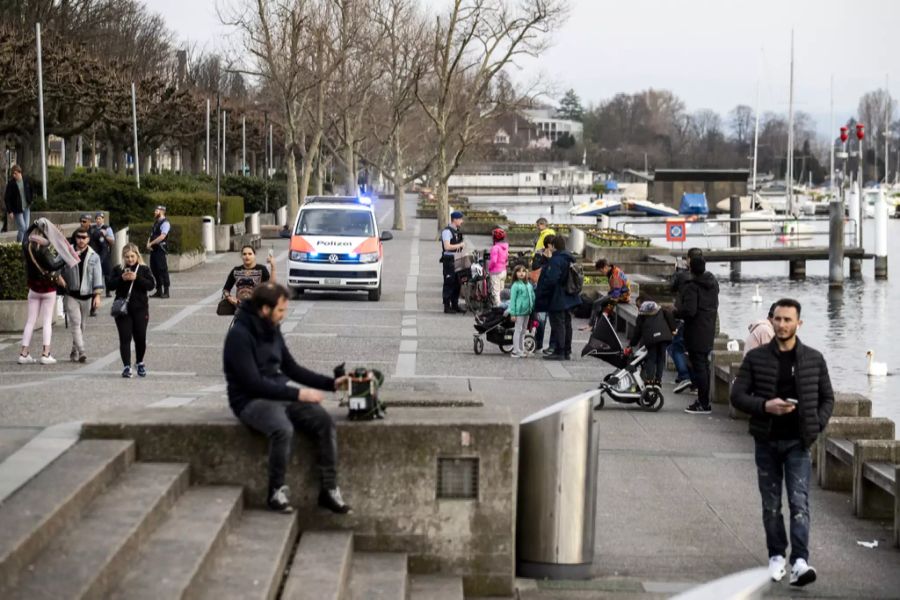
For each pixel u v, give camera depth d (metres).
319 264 31.78
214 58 99.88
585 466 9.98
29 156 52.91
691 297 17.77
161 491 8.49
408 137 87.88
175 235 39.78
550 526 9.95
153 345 22.39
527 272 22.91
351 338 24.73
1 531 7.04
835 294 56.25
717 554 10.82
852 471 13.00
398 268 42.84
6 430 10.59
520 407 17.36
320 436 9.23
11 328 23.34
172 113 67.25
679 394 19.69
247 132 93.12
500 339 23.02
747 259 59.00
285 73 64.25
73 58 49.97
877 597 9.78
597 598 9.51
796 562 9.98
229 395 9.31
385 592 8.52
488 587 9.52
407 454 9.43
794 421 10.04
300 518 9.42
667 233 56.56
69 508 7.70
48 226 19.11
